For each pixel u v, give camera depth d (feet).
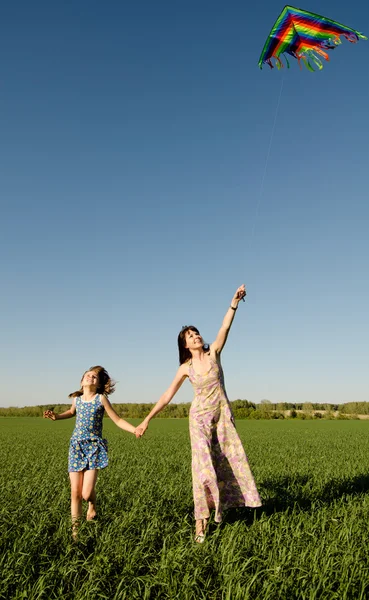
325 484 32.12
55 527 21.09
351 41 20.52
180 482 32.40
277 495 27.66
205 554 16.84
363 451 66.39
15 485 32.48
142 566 16.39
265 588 14.39
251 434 121.08
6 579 15.15
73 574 16.20
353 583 14.88
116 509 23.77
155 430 140.46
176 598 14.30
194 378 21.31
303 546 17.70
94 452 21.25
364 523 20.74
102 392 22.54
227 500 20.58
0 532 19.69
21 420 244.83
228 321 21.67
